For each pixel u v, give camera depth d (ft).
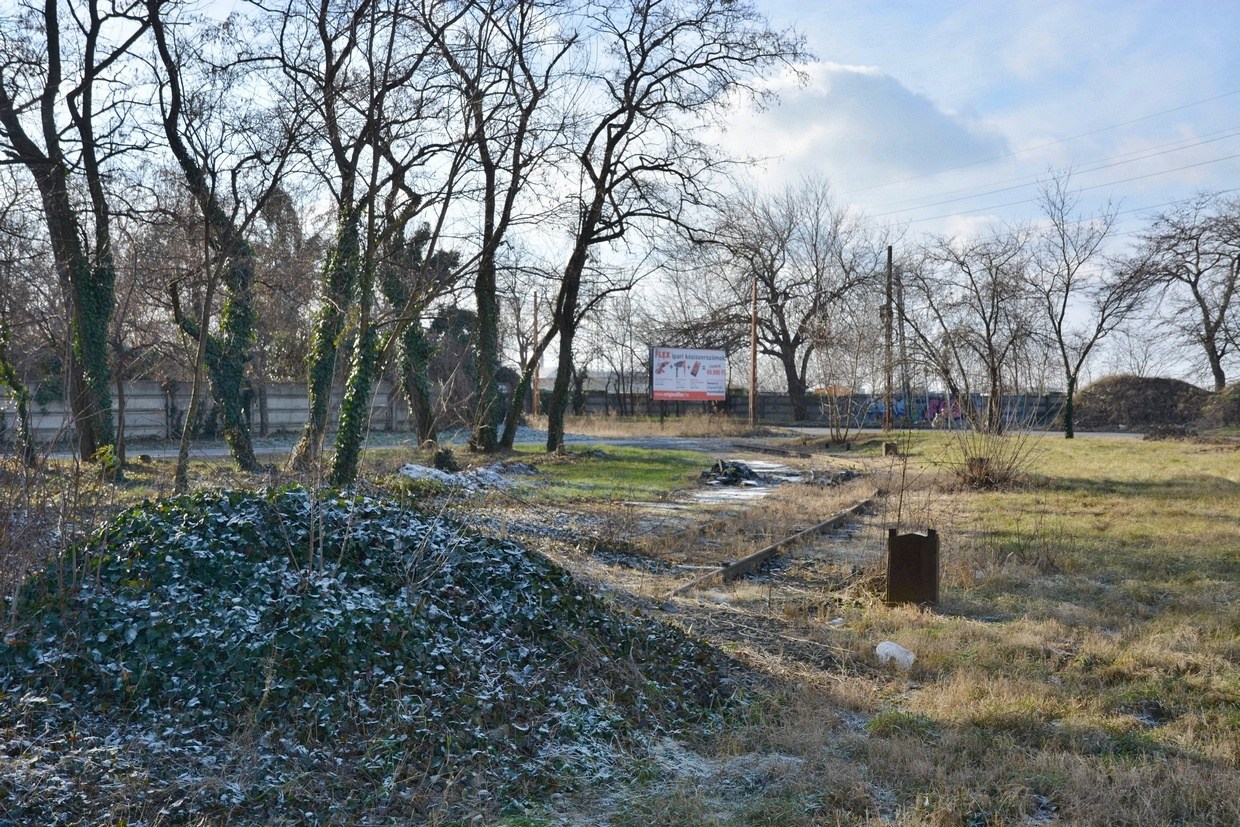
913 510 59.31
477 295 97.91
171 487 45.44
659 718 21.86
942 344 121.39
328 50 60.70
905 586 34.22
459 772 17.61
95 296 69.31
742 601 34.81
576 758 19.10
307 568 22.33
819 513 60.85
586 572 37.88
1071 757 19.77
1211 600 34.45
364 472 55.52
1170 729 21.83
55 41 64.80
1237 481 75.51
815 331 186.19
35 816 14.49
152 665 19.02
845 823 16.67
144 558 22.26
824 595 36.09
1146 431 151.84
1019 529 51.70
